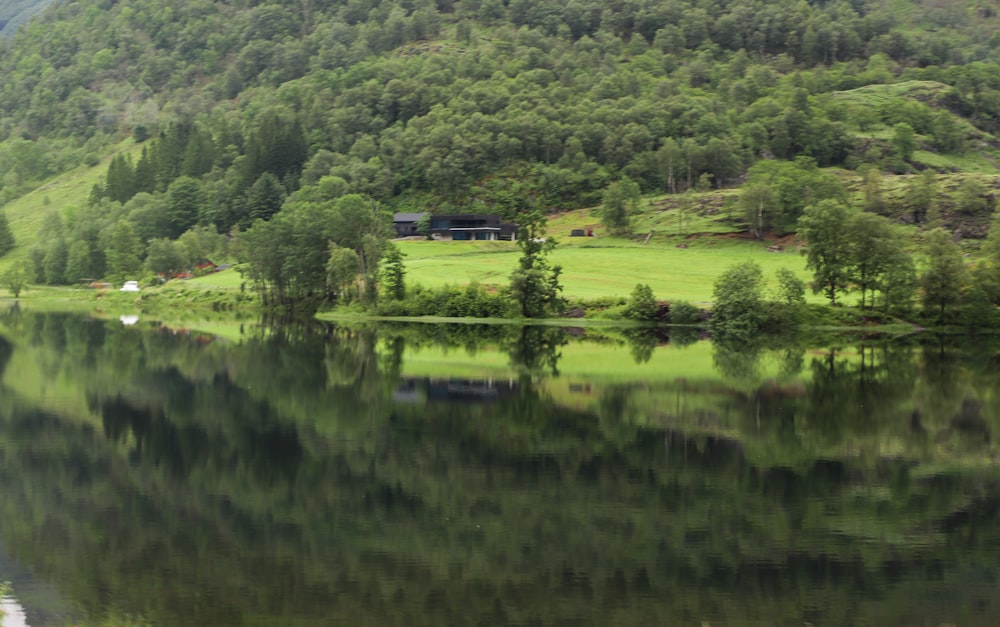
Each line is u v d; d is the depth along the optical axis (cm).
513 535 4669
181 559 4325
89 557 4316
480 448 6431
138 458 6112
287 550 4428
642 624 3694
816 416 7569
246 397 8250
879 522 4938
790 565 4341
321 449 6356
